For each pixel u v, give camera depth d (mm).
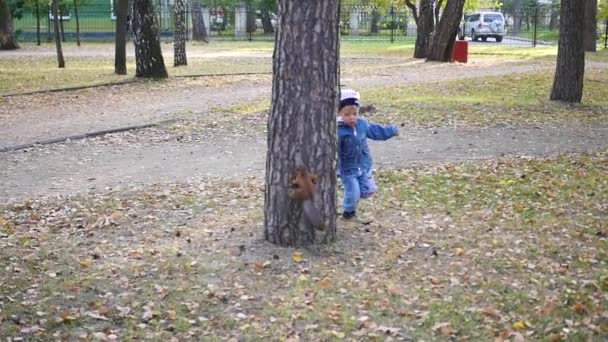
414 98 17812
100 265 6426
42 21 53156
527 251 6758
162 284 5934
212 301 5605
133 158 11789
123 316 5387
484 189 9203
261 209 8172
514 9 68125
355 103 7301
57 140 13266
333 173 6680
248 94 19719
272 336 5070
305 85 6383
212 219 7855
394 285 5863
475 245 6934
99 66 29406
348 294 5703
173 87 21562
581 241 7090
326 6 6309
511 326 5168
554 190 9148
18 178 10484
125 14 25141
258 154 11898
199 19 51000
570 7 16938
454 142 12578
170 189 9445
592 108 16500
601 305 5484
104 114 16453
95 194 9328
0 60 32719
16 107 17750
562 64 17219
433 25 33688
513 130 13719
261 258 6398
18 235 7465
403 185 9406
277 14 6441
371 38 55938
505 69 26453
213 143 12914
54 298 5684
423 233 7309
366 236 7109
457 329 5133
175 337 5070
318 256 6480
